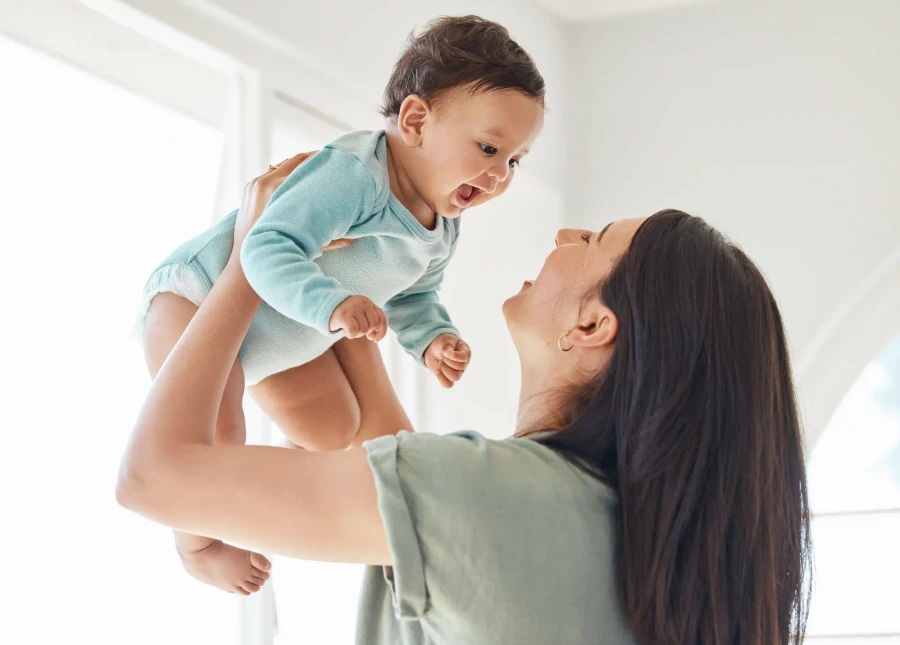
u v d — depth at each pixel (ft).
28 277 6.34
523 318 4.18
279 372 4.74
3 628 6.04
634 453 3.61
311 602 8.75
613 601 3.51
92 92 6.74
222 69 7.49
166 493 3.43
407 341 5.13
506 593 3.33
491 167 4.53
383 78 8.68
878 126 10.59
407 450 3.42
